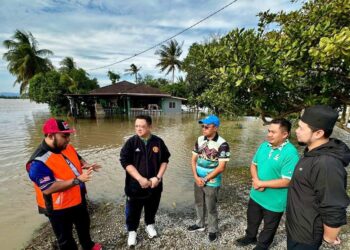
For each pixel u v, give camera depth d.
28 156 8.52
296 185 1.87
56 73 24.73
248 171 6.50
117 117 24.20
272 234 2.73
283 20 5.02
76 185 2.51
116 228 3.67
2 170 6.84
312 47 3.24
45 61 29.73
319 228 1.77
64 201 2.42
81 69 28.91
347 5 3.62
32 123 18.83
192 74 21.50
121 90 26.67
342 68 3.76
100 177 6.16
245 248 3.12
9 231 3.66
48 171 2.30
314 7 4.44
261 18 5.13
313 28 3.42
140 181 2.87
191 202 4.64
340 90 4.25
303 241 1.84
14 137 12.33
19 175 6.39
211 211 3.19
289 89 3.88
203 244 3.22
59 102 24.81
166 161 3.26
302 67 3.58
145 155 3.01
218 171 2.99
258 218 2.92
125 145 3.04
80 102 25.25
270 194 2.65
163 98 30.27
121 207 4.42
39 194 2.40
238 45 3.63
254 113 5.43
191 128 16.52
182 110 34.53
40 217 4.10
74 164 2.55
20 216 4.14
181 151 9.39
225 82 3.81
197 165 3.26
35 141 11.29
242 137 12.41
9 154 8.80
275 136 2.53
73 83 25.59
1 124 18.05
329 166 1.62
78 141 11.44
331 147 1.69
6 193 5.18
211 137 3.13
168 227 3.67
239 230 3.57
